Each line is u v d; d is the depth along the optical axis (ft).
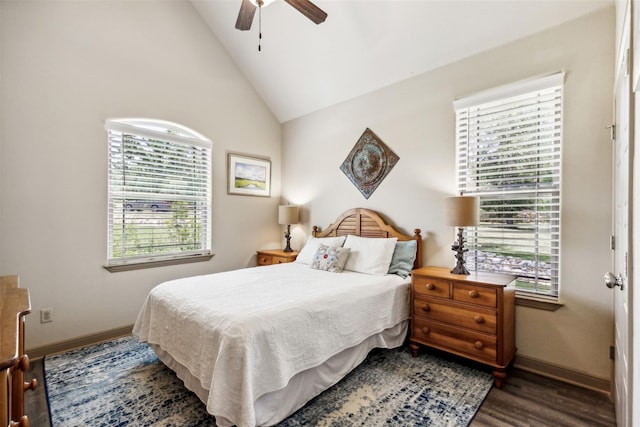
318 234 12.73
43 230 8.27
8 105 7.75
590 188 6.73
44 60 8.25
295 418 5.59
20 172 7.93
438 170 9.32
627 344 3.84
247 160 13.16
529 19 7.38
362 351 7.35
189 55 11.27
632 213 3.63
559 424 5.46
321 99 12.42
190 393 6.38
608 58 6.53
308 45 10.68
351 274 9.15
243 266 13.07
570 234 6.97
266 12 10.29
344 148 11.96
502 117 8.16
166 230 10.89
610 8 6.51
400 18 8.66
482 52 8.40
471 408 5.90
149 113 10.22
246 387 4.67
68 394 6.33
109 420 5.53
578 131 6.89
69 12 8.67
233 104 12.67
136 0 9.96
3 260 7.72
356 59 10.32
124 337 9.55
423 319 7.97
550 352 7.18
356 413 5.73
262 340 5.12
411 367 7.52
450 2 7.82
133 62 9.87
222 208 12.35
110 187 9.57
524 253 7.76
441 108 9.26
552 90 7.36
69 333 8.67
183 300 6.60
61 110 8.54
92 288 9.11
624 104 4.64
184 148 11.33
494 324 6.76
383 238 9.91
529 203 7.70
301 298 6.44
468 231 8.74
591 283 6.70
